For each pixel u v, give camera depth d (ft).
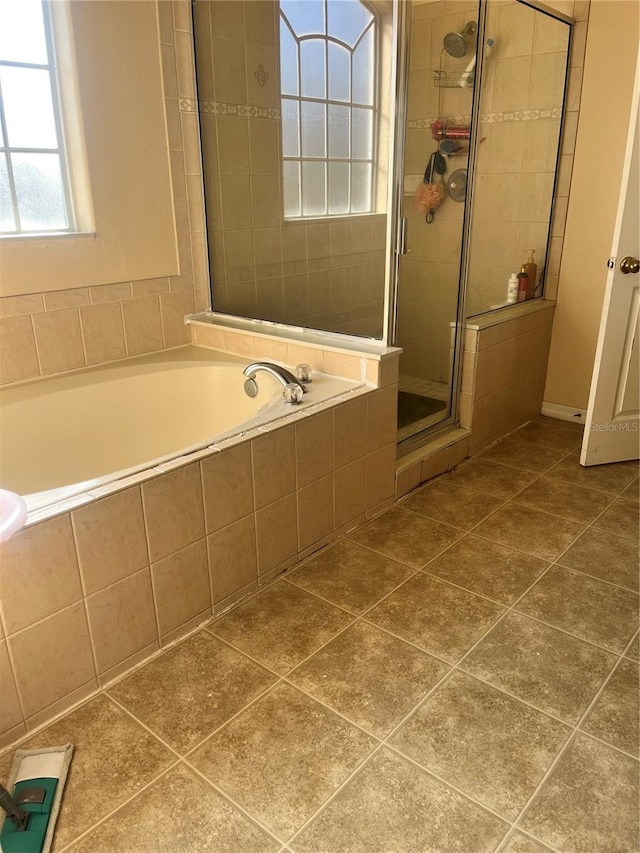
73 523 4.84
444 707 5.11
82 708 5.15
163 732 4.90
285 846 4.03
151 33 7.70
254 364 7.29
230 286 8.99
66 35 6.94
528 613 6.26
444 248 8.55
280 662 5.62
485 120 8.86
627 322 8.93
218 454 5.85
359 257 7.64
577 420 11.49
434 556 7.25
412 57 7.27
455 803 4.30
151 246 8.35
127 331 8.34
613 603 6.41
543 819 4.19
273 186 8.02
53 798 4.33
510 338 10.19
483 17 8.21
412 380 8.64
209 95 8.29
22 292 7.18
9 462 6.99
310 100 7.50
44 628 4.83
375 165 7.38
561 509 8.33
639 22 9.30
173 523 5.62
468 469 9.59
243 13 7.72
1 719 4.71
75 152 7.38
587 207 10.47
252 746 4.76
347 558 7.23
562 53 9.91
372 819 4.19
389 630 6.02
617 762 4.61
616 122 9.84
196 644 5.86
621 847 4.01
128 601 5.41
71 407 7.41
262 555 6.63
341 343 7.98
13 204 7.06
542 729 4.90
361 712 5.07
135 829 4.15
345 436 7.28
